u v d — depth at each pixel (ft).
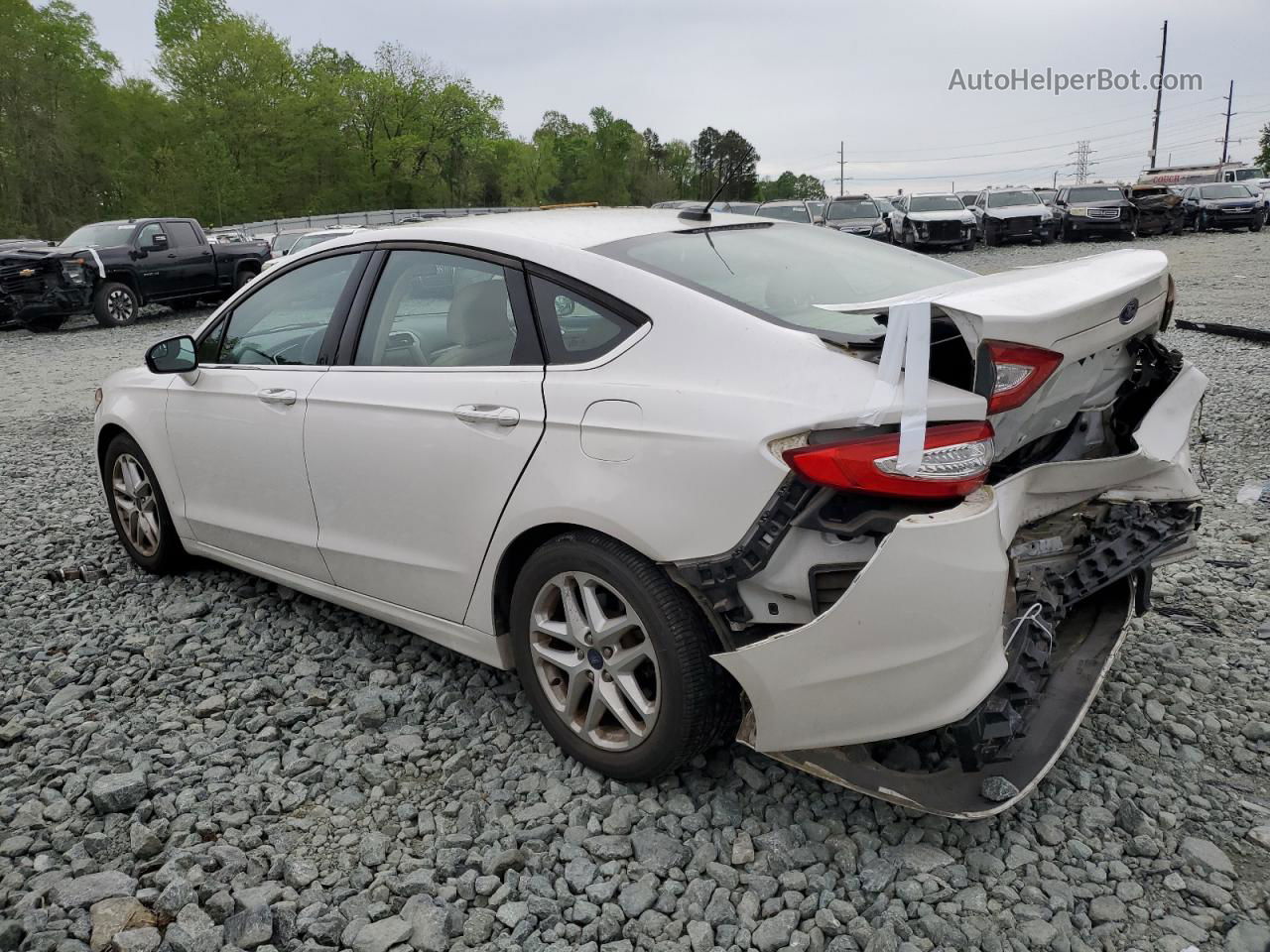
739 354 8.01
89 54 197.88
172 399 13.38
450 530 9.85
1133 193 104.53
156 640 12.72
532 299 9.40
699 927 7.35
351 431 10.71
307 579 12.16
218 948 7.24
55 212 189.06
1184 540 9.85
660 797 8.93
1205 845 8.07
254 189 209.97
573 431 8.65
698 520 7.79
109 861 8.32
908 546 7.09
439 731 10.19
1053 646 8.88
